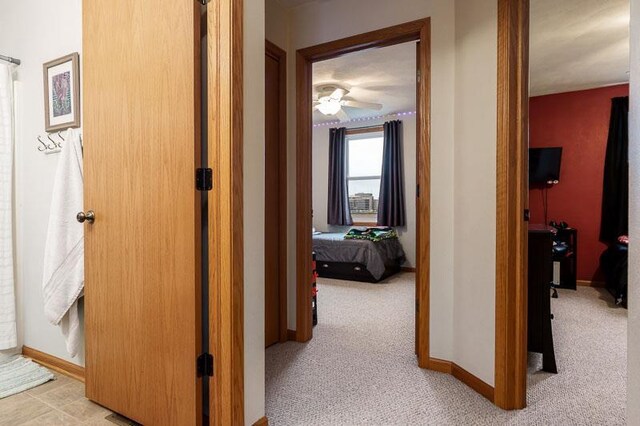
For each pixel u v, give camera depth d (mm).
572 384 1997
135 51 1587
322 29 2592
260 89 1565
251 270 1511
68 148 1943
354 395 1889
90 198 1785
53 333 2184
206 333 1505
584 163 4457
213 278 1438
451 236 2127
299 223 2705
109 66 1687
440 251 2160
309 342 2672
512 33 1700
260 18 1560
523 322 1735
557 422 1640
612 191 4289
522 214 1724
